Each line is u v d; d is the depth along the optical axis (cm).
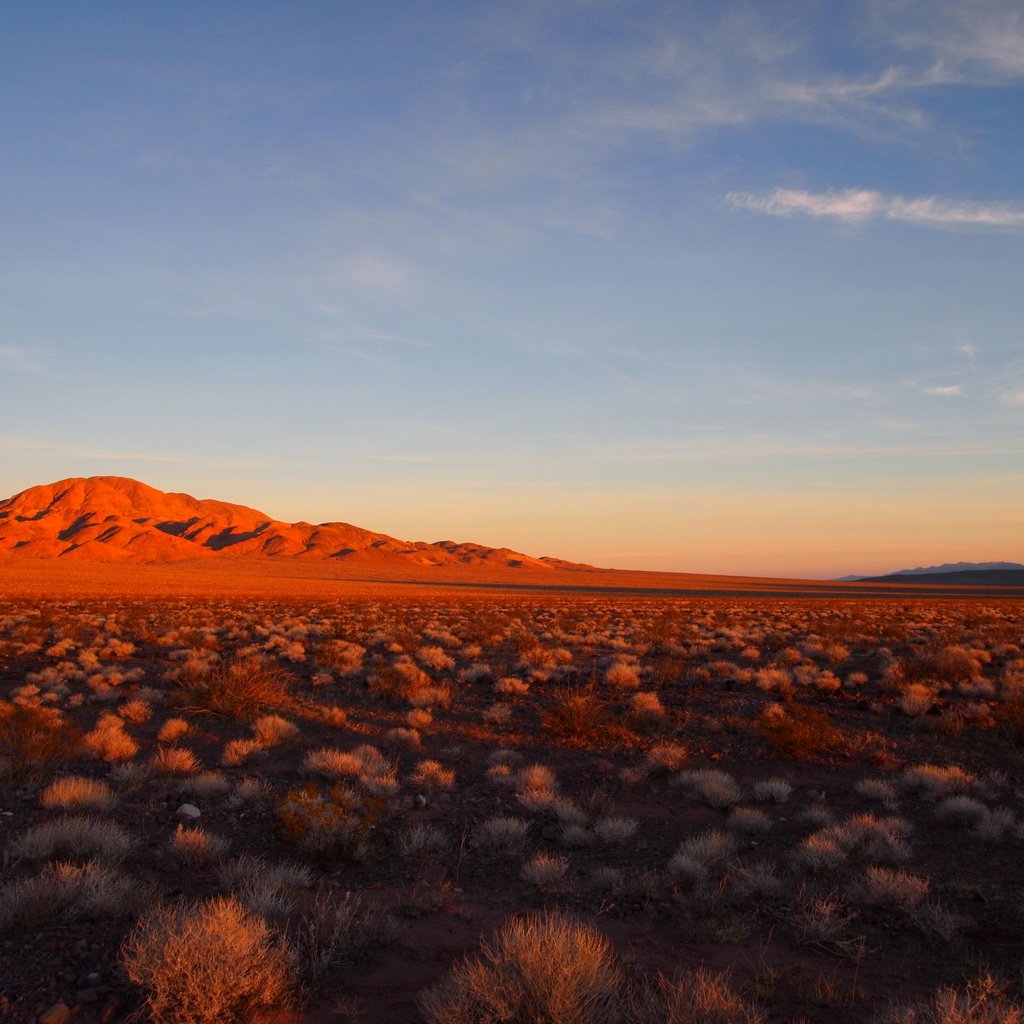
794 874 739
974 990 499
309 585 11275
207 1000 456
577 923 580
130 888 634
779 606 6538
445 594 9200
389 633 3153
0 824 835
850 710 1579
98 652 2481
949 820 915
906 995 501
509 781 1084
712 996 455
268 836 843
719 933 598
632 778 1088
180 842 761
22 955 532
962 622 4181
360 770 1097
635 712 1504
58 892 606
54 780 1021
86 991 482
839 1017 471
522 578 18288
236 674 1620
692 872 717
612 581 17375
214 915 521
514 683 1827
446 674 2144
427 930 607
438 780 1070
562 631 3581
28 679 1870
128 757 1169
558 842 849
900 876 677
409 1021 466
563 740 1348
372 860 778
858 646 2944
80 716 1494
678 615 4647
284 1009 477
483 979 453
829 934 591
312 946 535
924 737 1353
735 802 989
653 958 555
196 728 1393
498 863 784
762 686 1819
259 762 1189
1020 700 1474
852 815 934
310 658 2480
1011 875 744
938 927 600
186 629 3250
